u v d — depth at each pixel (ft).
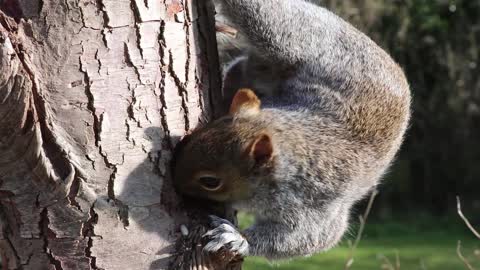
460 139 117.08
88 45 22.39
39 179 21.99
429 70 110.01
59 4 22.08
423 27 105.50
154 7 23.32
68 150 22.16
